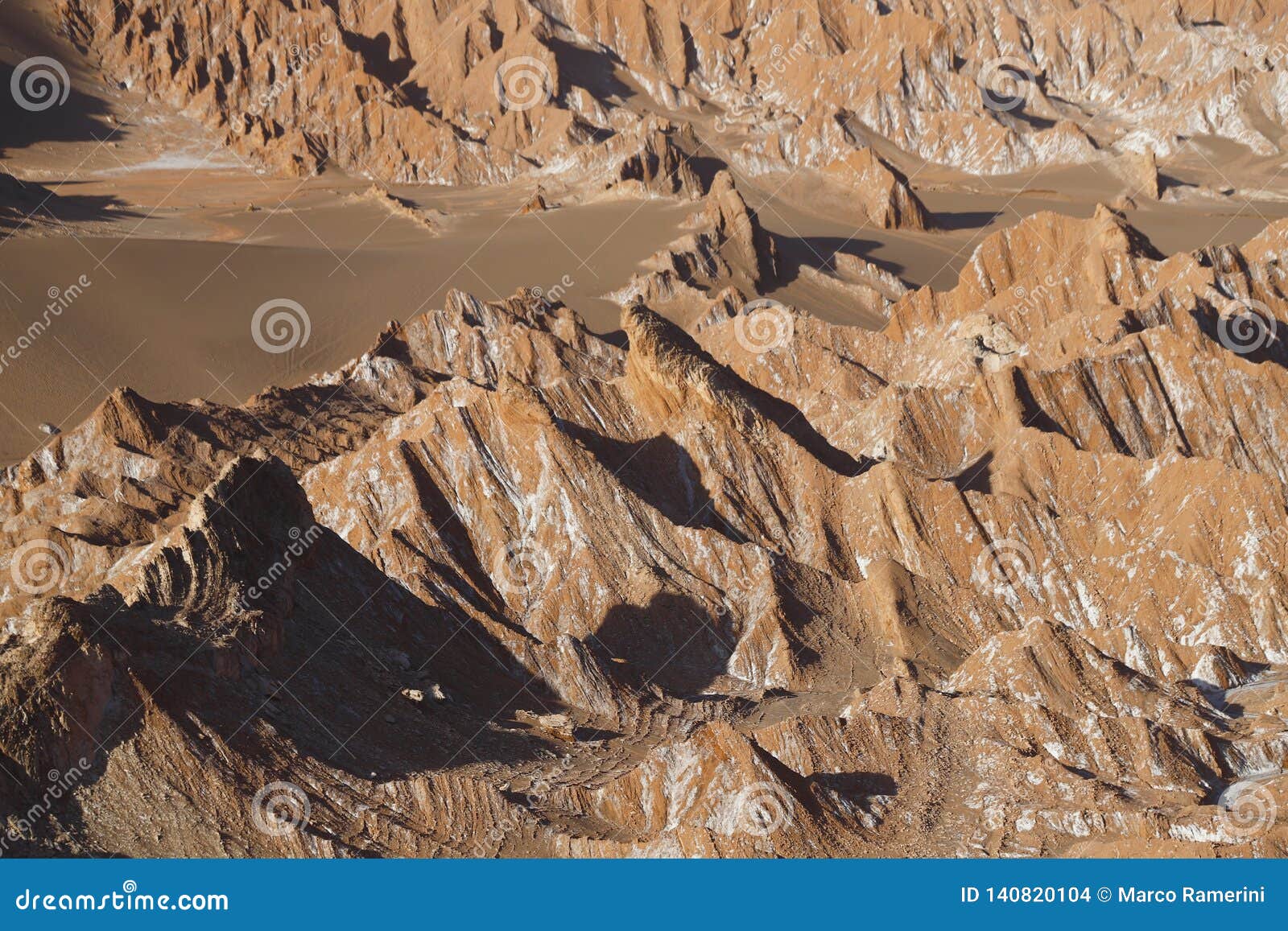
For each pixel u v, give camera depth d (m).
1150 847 124.31
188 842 114.12
